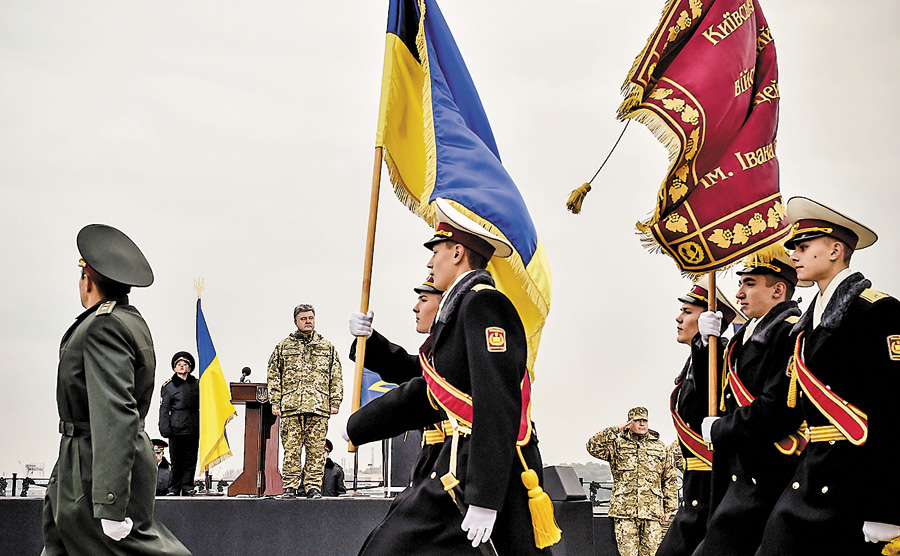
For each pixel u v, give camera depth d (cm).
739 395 558
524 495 407
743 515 537
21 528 866
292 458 983
